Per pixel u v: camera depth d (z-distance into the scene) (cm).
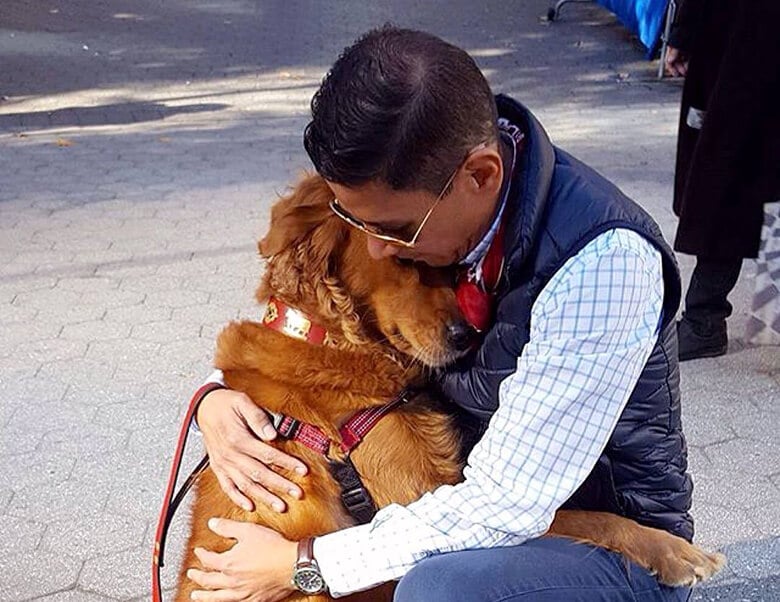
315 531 217
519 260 183
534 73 1085
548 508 181
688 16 426
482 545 189
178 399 414
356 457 224
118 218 634
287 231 228
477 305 200
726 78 398
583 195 182
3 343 464
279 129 873
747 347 452
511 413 181
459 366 219
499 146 175
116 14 1440
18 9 1431
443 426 229
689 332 438
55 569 314
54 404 411
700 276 429
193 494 255
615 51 1184
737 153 402
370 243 190
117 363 446
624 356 177
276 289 233
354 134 164
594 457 181
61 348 460
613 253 176
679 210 445
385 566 191
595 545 208
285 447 224
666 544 213
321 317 229
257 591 203
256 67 1139
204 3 1552
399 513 192
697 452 372
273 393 228
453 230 180
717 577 307
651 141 803
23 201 670
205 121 905
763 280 426
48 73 1093
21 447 380
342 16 1464
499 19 1412
